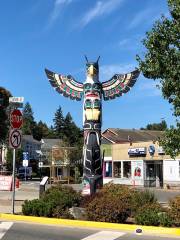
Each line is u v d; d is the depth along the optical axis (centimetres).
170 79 1395
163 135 1455
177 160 4703
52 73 2244
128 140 6744
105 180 5619
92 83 2103
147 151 5159
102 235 1314
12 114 1703
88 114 2066
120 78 2217
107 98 2198
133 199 1575
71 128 14125
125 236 1303
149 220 1427
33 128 15475
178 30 1401
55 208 1625
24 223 1561
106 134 7394
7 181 3164
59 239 1236
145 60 1452
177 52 1396
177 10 1396
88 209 1535
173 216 1402
